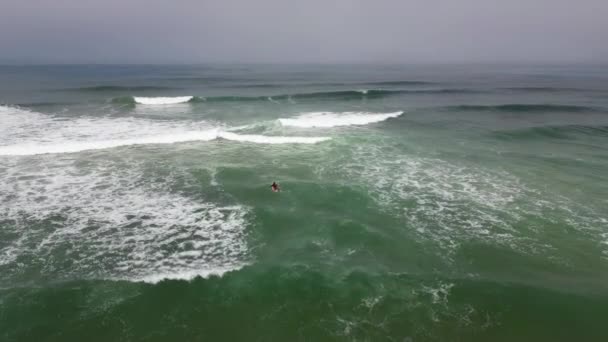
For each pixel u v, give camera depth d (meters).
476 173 15.10
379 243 10.00
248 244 9.80
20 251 9.16
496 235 10.48
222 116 25.39
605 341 7.16
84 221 10.70
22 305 7.47
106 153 16.66
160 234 10.13
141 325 7.17
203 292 8.00
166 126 21.91
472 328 7.31
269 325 7.28
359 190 13.14
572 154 17.80
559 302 8.01
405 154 17.45
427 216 11.48
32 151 16.17
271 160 16.30
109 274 8.41
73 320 7.20
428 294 8.14
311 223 10.95
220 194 12.75
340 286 8.30
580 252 9.77
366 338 7.00
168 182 13.65
